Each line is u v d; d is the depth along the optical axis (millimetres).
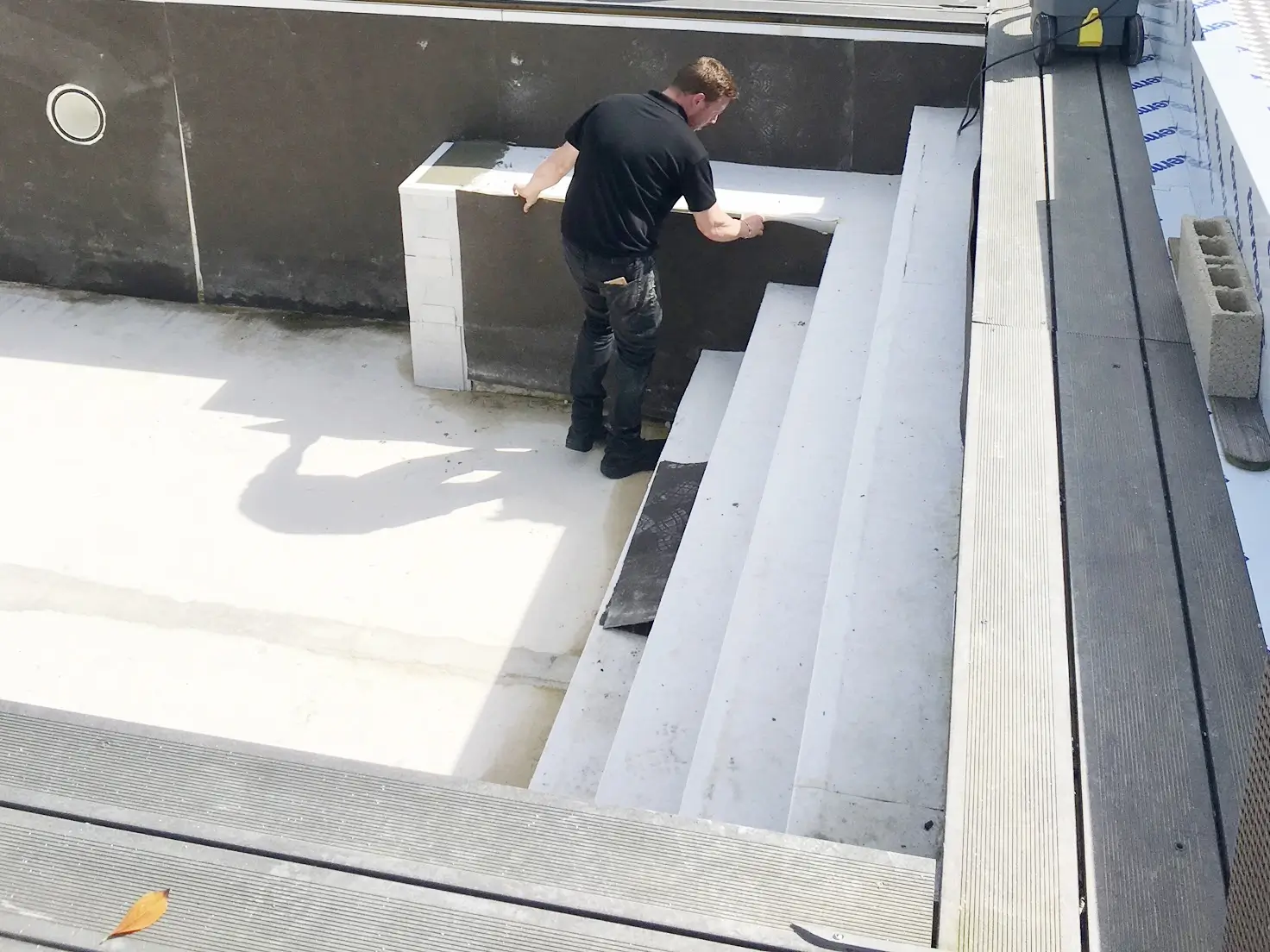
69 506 4832
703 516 4090
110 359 5781
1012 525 2473
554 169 4801
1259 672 2174
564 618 4359
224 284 6148
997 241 3396
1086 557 2408
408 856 1991
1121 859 1884
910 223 4297
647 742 3389
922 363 3578
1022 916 1804
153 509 4832
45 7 5574
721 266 5102
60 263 6250
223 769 2172
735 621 3244
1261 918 1559
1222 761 2023
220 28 5488
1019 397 2824
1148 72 4426
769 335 4812
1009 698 2107
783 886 1914
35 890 1945
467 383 5613
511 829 2035
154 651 4199
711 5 5070
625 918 1869
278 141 5715
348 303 6094
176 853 2002
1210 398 2797
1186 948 1766
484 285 5324
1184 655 2209
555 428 5379
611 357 5262
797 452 3736
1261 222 2807
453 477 5055
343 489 4969
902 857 1945
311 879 1952
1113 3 4344
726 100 4512
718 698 3061
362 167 5707
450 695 4051
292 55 5492
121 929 1870
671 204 4531
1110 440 2701
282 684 4082
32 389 5547
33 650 4184
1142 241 3393
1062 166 3779
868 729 2576
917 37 4961
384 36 5371
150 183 5934
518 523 4801
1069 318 3076
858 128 5199
